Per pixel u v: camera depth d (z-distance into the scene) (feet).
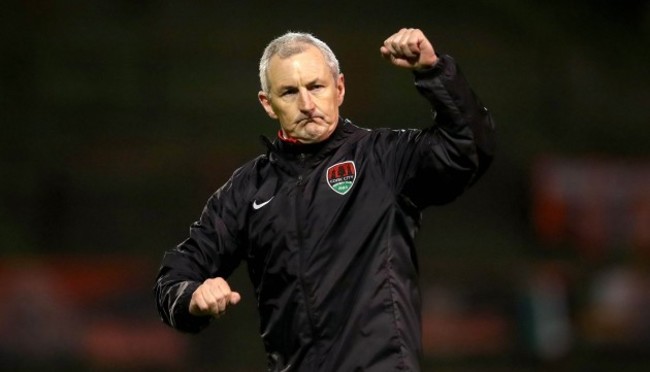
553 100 218.18
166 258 44.11
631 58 223.51
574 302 177.99
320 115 41.06
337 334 40.01
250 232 42.42
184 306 40.68
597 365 172.45
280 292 41.24
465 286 180.75
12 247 188.85
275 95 41.47
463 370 171.32
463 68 219.41
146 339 166.61
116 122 205.98
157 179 201.46
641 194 191.42
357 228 40.68
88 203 197.77
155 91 210.18
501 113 216.13
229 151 205.16
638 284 177.58
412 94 211.61
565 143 213.87
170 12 216.74
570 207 192.34
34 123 203.10
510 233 204.85
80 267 168.55
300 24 217.77
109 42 212.02
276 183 42.45
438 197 41.27
